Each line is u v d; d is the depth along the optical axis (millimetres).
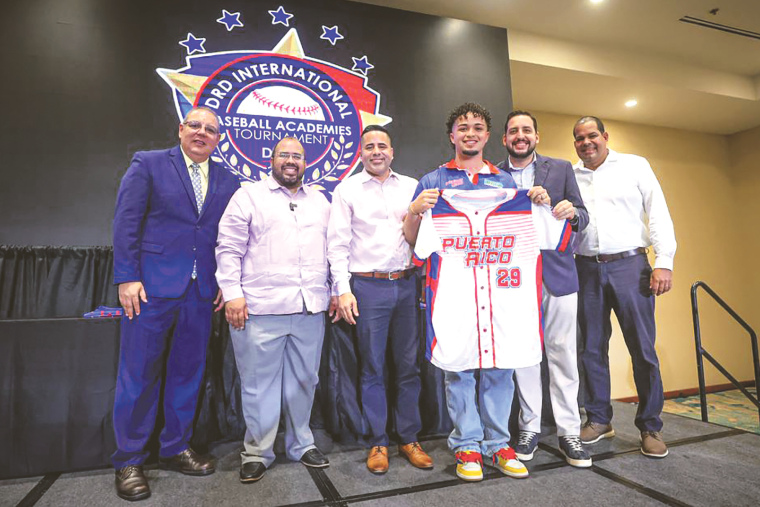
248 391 1962
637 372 2229
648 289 2268
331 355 2496
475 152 2014
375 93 3262
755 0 3805
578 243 2396
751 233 6035
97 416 2080
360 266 2053
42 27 2707
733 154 6262
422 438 2457
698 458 2096
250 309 1935
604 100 5031
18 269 2385
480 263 1887
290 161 2010
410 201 2146
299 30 3139
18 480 1952
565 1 3738
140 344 1863
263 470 1964
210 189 2033
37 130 2602
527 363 1835
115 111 2730
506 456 1934
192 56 2898
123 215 1855
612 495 1730
